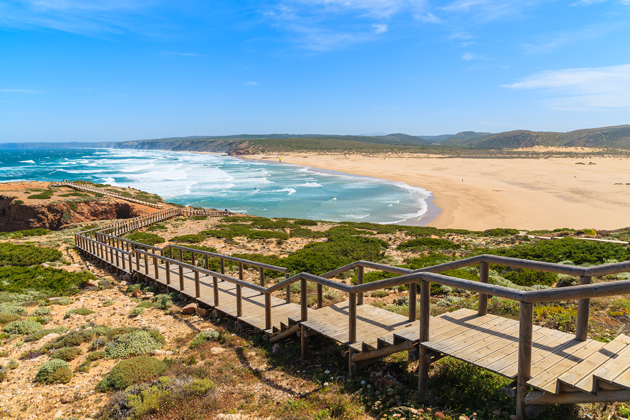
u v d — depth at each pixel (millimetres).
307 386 5488
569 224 36688
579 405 4059
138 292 11586
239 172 105562
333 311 6934
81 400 5445
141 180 84250
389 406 4539
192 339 7645
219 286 10906
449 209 46594
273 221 36125
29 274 14180
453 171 95938
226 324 8352
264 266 9375
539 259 15273
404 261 17672
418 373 5027
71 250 21547
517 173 86625
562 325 6211
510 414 4016
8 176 88375
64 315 9609
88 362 6574
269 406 4941
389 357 5816
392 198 57375
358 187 71250
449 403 4426
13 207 37562
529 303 3688
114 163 140125
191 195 64250
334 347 6559
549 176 78812
